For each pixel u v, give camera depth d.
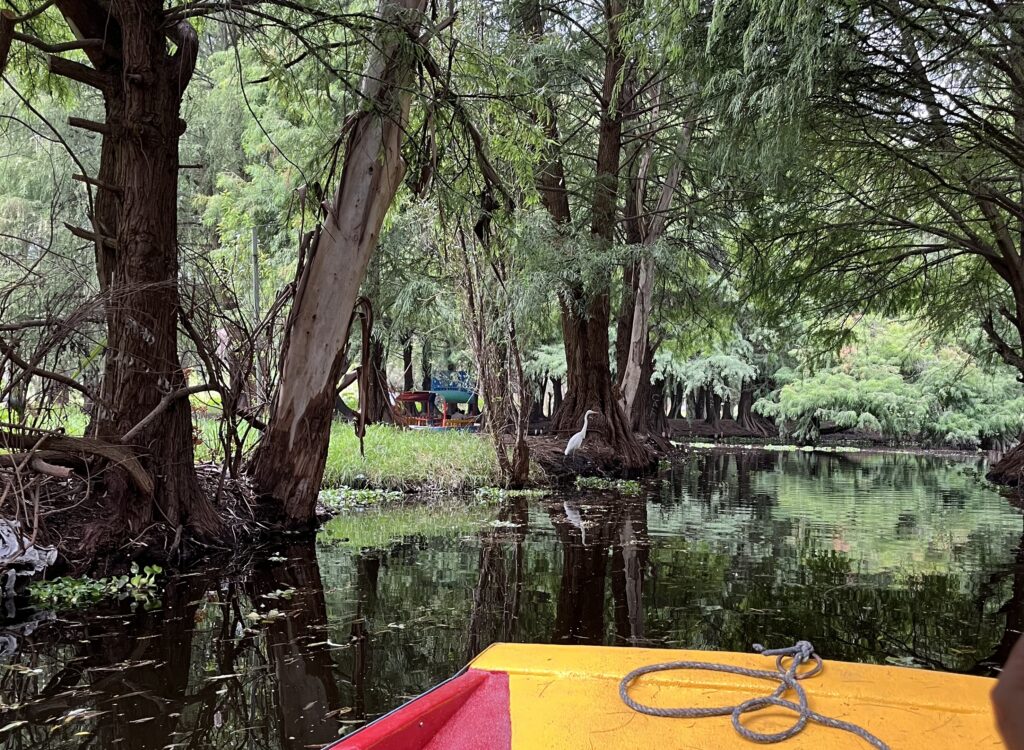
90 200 7.46
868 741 2.28
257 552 7.82
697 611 5.68
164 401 7.16
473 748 2.37
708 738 2.34
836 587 6.50
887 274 18.48
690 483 16.17
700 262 24.19
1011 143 12.22
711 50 10.64
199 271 8.20
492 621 5.36
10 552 6.10
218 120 22.75
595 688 2.77
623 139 21.03
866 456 27.44
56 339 6.46
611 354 29.89
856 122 12.26
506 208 10.41
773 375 37.06
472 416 25.66
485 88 10.25
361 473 12.68
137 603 5.84
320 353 8.91
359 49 9.00
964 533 9.55
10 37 6.66
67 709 3.75
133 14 6.89
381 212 8.95
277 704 3.82
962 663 4.56
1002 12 9.93
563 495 13.35
